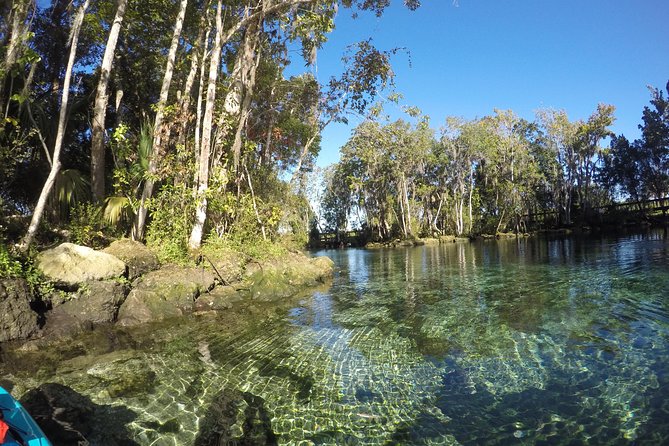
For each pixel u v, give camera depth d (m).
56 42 15.13
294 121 22.91
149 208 13.36
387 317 9.85
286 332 8.70
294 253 18.84
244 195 16.20
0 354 7.24
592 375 5.75
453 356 6.83
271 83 20.19
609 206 51.16
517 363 6.36
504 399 5.22
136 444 4.43
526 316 9.11
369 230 63.56
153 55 18.12
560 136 53.34
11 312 7.80
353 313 10.42
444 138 55.25
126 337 8.38
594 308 9.37
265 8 14.62
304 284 15.53
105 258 10.02
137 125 19.16
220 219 15.35
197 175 13.99
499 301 11.02
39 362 6.89
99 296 9.39
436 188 57.56
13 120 10.50
